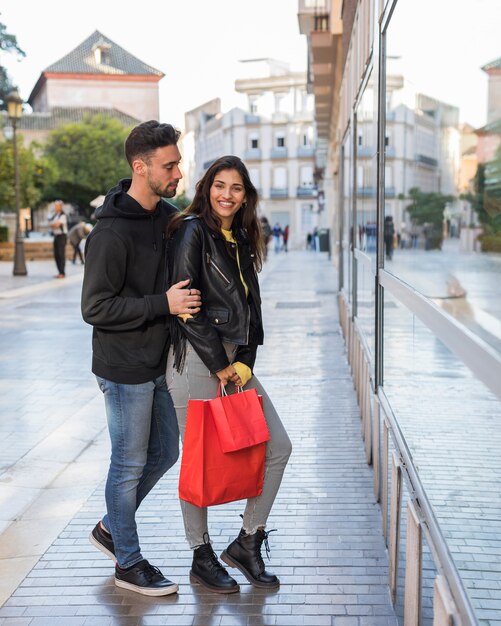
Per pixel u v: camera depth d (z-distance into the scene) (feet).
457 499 6.16
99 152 177.78
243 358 9.62
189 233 9.23
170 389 9.60
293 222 230.89
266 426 9.31
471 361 5.65
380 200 12.29
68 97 274.36
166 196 9.37
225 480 9.29
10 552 11.09
